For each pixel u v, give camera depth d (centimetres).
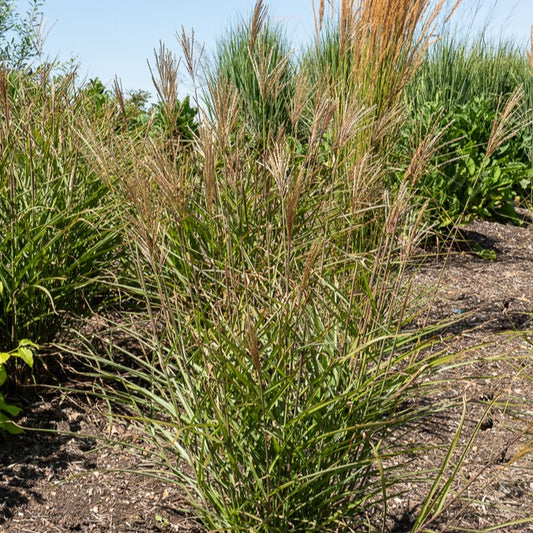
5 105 287
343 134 207
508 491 248
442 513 231
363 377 208
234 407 177
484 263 523
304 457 191
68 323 321
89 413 287
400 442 275
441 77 783
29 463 254
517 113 764
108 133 357
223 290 254
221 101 200
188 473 246
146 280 319
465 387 322
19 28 877
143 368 316
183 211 187
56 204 316
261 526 185
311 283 210
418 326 364
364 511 229
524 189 740
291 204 162
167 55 211
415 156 206
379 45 397
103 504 231
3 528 218
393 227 203
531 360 351
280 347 183
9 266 295
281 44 778
